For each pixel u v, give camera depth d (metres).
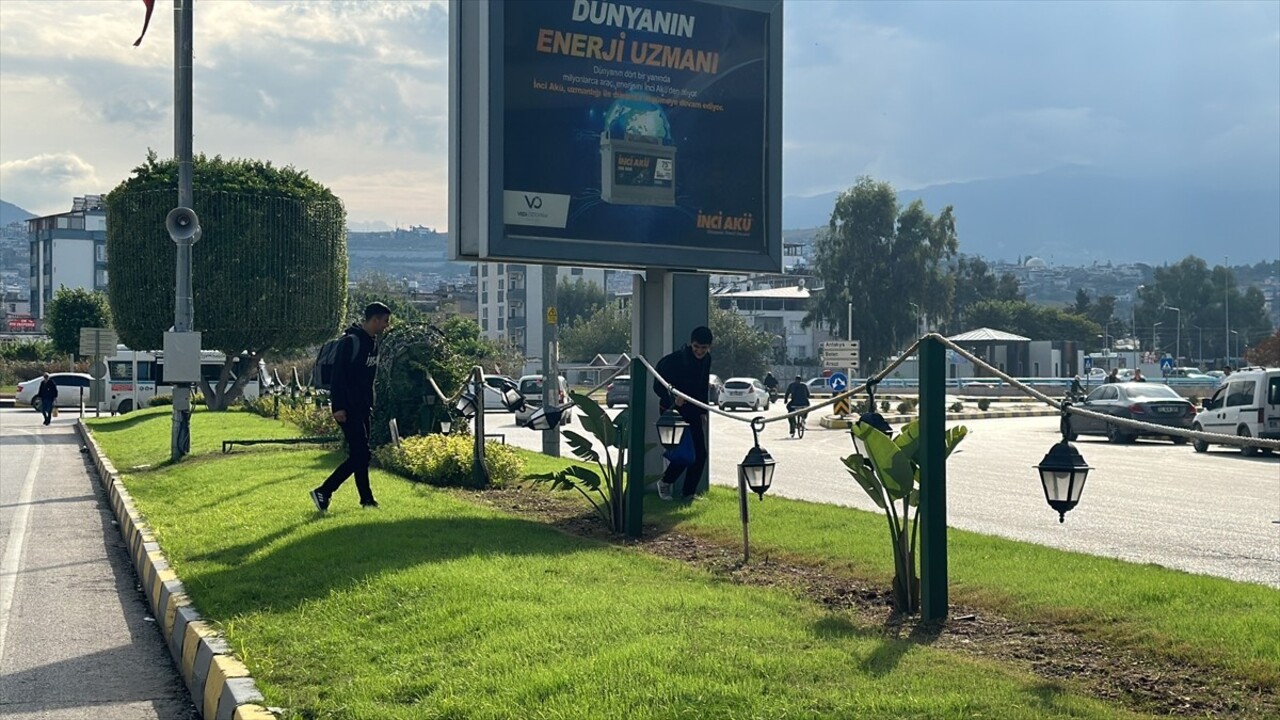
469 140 12.88
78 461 24.39
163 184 36.25
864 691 5.39
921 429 7.10
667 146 13.32
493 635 6.53
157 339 36.75
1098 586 7.74
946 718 5.01
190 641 7.25
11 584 10.55
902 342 80.69
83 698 6.97
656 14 13.22
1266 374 26.53
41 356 75.88
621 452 11.11
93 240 137.38
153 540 10.94
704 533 10.59
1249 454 26.86
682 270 13.65
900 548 7.38
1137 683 5.75
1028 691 5.43
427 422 19.08
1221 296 150.75
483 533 10.33
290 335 37.91
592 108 12.90
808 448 27.14
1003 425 41.19
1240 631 6.43
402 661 6.27
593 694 5.39
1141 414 31.09
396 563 8.73
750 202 13.81
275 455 19.31
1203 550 11.16
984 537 10.25
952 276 82.31
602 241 12.95
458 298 145.62
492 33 12.28
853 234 80.00
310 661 6.46
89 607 9.56
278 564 9.05
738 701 5.25
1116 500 15.96
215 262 36.41
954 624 7.00
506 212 12.46
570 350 96.62
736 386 52.72
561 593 7.57
